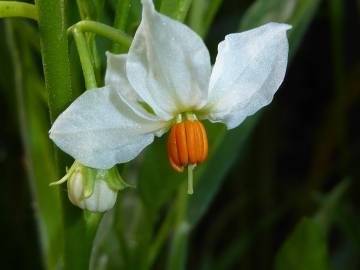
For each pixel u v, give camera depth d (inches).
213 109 2.0
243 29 3.0
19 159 4.3
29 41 3.0
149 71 1.9
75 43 2.2
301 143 5.2
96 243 3.1
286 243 2.8
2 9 2.0
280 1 3.0
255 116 3.0
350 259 4.0
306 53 5.2
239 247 4.1
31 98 3.0
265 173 4.4
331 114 4.5
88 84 1.9
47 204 2.9
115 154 1.9
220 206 4.9
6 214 4.2
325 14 4.7
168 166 2.7
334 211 3.8
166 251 4.1
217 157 3.0
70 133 1.8
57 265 3.0
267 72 1.9
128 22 2.4
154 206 2.8
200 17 2.8
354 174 4.7
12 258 4.2
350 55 5.2
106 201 2.0
